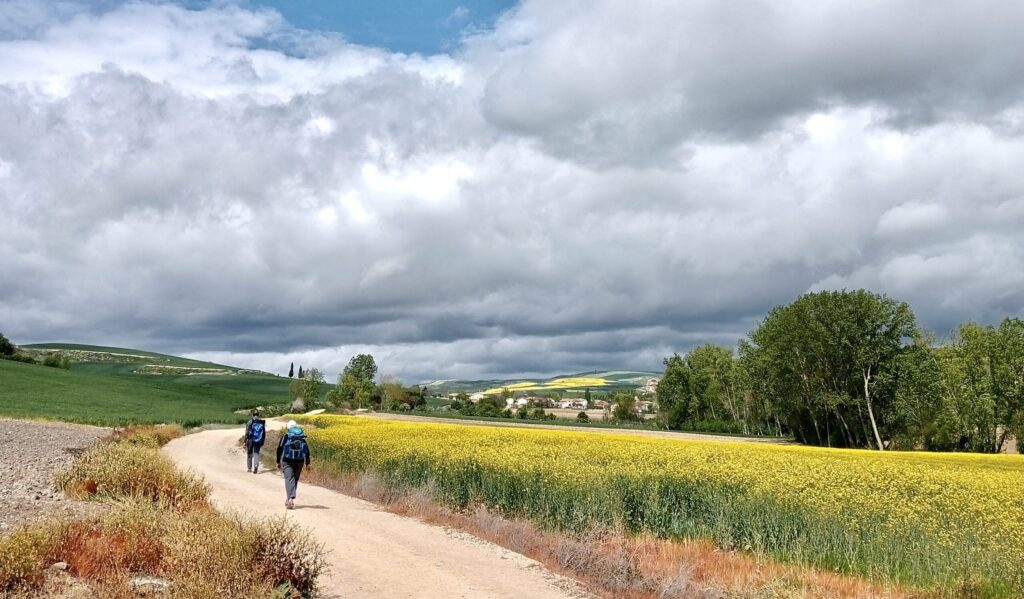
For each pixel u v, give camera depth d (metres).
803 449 41.19
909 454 42.34
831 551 13.12
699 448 27.86
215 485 21.50
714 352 110.25
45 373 108.38
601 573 11.52
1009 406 69.56
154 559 9.22
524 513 16.59
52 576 8.41
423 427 39.16
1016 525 13.50
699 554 13.33
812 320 74.06
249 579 8.19
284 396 142.50
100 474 15.73
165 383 130.62
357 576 10.44
